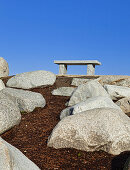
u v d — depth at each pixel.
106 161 4.42
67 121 5.09
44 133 5.95
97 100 6.52
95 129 4.76
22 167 3.14
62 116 6.96
